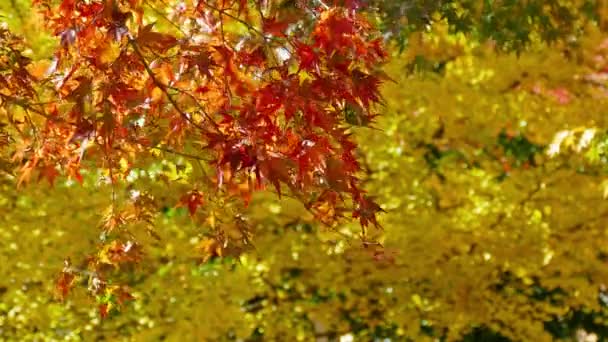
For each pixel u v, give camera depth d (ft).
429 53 28.73
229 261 30.14
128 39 13.48
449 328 32.01
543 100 29.35
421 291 30.78
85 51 14.49
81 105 13.61
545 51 28.63
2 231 28.84
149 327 30.30
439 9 22.98
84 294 29.48
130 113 15.34
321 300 31.48
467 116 29.30
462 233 29.89
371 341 32.40
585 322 34.27
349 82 13.66
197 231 29.17
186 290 30.14
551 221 30.17
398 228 29.53
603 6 26.16
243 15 18.86
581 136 29.55
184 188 27.96
